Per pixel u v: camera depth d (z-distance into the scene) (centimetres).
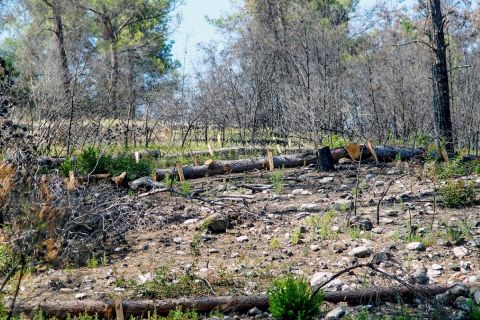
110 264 749
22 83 1559
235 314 588
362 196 1062
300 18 2712
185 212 979
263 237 852
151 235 873
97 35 3077
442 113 1533
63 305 571
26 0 2702
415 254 738
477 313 525
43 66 2044
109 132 1759
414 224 857
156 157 1608
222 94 2166
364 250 740
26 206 600
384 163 1251
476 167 1212
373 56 2742
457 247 741
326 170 1325
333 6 3188
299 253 770
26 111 1464
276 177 1182
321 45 2456
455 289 582
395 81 2367
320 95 1973
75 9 2812
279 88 2094
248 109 2125
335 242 799
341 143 1723
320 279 651
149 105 2172
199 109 2144
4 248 689
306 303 551
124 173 1112
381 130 2192
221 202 1036
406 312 563
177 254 787
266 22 2897
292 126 1870
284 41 2511
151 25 3219
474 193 970
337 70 2455
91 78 1889
